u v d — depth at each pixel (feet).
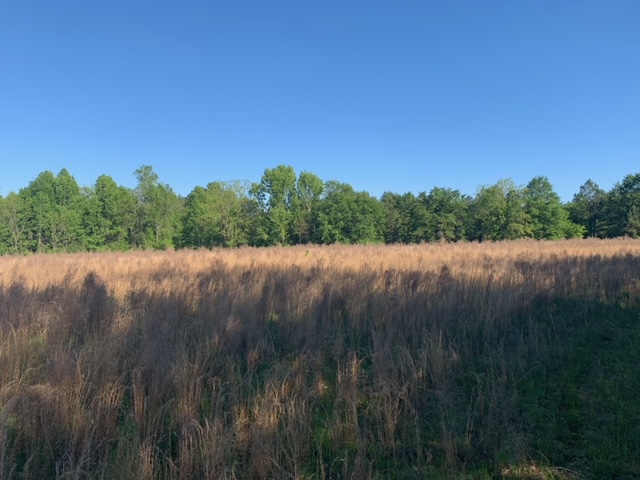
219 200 171.12
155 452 11.31
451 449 11.57
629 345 19.40
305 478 10.64
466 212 187.93
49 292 27.76
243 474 10.51
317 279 30.60
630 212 190.80
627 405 14.02
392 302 23.86
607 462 11.24
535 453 11.77
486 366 17.17
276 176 190.19
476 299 23.84
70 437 11.61
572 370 16.98
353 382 14.33
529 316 22.81
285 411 13.21
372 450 11.91
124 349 16.78
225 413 12.35
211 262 47.21
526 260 46.03
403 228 196.24
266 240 168.86
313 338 18.75
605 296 28.63
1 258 69.56
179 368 14.49
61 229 163.12
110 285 31.27
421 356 16.20
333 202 180.75
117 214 172.14
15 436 11.98
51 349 16.90
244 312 22.07
